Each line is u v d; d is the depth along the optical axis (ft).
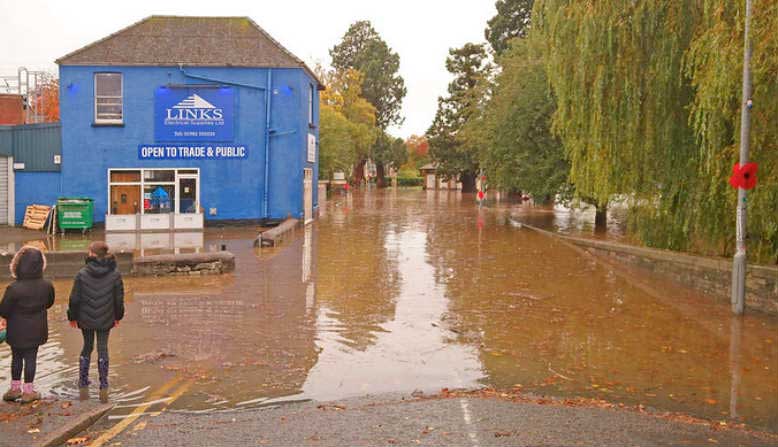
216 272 52.26
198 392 24.68
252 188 95.04
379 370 27.73
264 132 94.68
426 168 318.86
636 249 57.93
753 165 38.70
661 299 43.88
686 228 48.14
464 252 68.03
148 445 18.88
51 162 91.50
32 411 21.66
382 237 82.69
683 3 47.19
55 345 31.14
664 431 20.20
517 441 19.03
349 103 244.22
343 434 19.66
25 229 88.74
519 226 100.89
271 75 94.38
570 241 77.25
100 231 88.58
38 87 131.23
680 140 49.11
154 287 46.32
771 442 19.51
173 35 95.25
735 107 42.16
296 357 29.45
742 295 39.34
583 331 34.96
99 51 92.17
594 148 52.95
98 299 24.59
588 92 53.21
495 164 110.01
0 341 25.11
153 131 92.99
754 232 44.52
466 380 26.58
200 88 93.25
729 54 39.96
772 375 27.53
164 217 88.02
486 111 132.57
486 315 38.58
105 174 92.38
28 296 22.71
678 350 31.37
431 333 34.12
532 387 25.77
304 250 68.44
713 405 23.85
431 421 20.84
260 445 18.79
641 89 49.98
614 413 22.02
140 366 27.89
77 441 19.36
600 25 50.44
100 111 92.63
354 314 38.29
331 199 192.34
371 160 341.21
